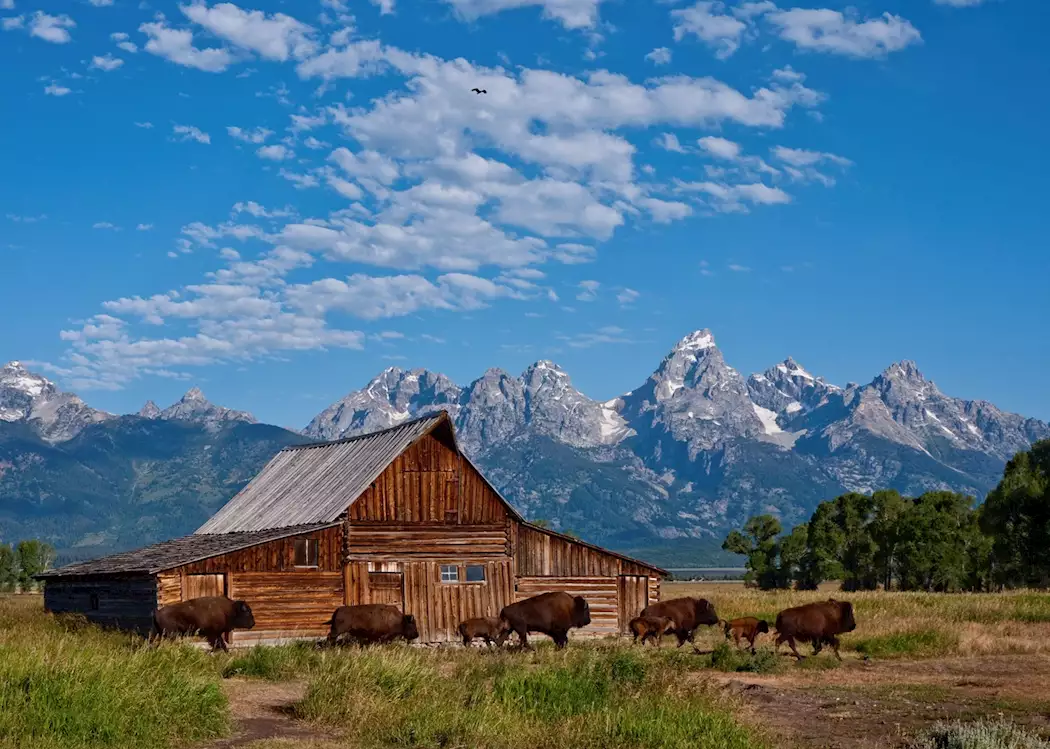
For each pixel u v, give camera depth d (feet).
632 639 126.93
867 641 112.88
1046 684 85.92
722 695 71.92
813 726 67.82
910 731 65.51
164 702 59.72
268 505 158.51
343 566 133.59
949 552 344.08
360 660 76.02
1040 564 296.10
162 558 132.87
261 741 59.67
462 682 75.46
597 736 59.21
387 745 59.21
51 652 66.80
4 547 440.04
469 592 138.51
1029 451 328.29
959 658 105.09
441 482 139.74
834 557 392.27
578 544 144.46
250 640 126.82
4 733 53.06
